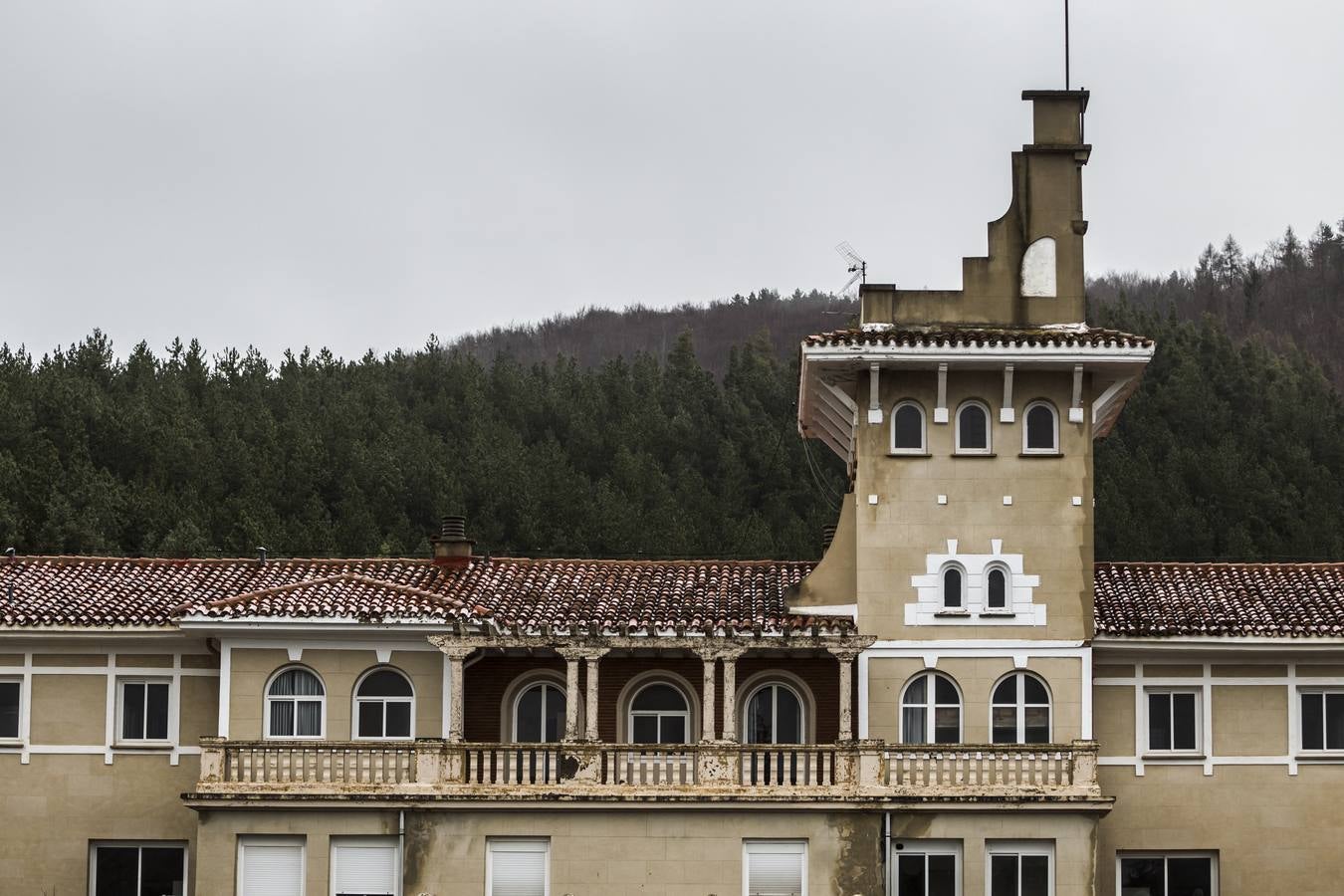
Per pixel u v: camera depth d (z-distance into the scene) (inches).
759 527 3764.8
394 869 1836.9
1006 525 1911.9
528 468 4116.6
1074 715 1893.5
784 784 1830.7
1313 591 1984.5
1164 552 3715.6
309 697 1909.4
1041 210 1953.7
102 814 1961.1
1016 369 1908.2
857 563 1911.9
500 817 1833.2
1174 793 1956.2
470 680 1953.7
